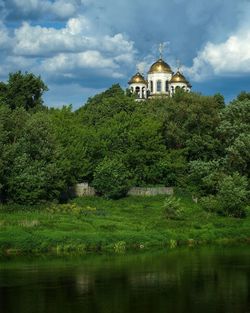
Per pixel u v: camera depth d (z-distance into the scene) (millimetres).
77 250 59312
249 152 88000
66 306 36406
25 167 75562
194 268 49719
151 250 61125
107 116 111750
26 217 67062
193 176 95000
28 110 118125
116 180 88250
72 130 93562
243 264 51969
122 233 64125
